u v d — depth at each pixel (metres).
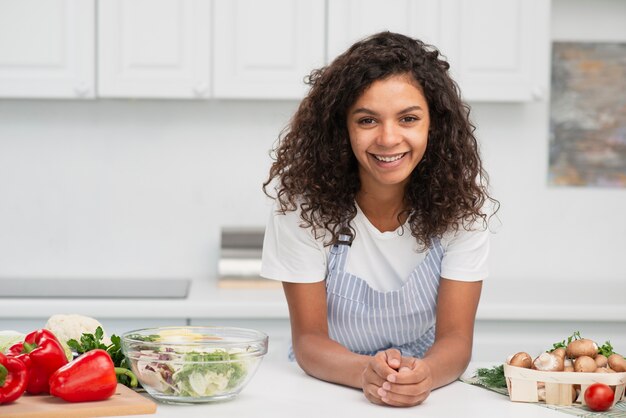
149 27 3.24
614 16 3.69
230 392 1.55
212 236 3.63
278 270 1.96
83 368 1.48
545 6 3.28
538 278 3.69
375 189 1.92
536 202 3.68
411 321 2.03
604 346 1.65
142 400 1.49
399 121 1.75
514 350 2.98
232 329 1.67
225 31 3.26
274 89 3.27
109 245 3.62
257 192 3.63
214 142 3.61
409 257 2.01
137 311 2.94
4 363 1.47
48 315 2.92
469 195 1.91
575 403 1.56
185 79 3.26
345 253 1.99
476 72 3.29
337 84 1.79
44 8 3.22
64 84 3.24
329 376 1.73
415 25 3.26
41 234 3.60
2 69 3.23
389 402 1.53
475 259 1.95
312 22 3.25
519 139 3.66
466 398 1.61
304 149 1.92
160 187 3.62
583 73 3.70
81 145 3.59
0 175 3.57
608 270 3.71
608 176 3.72
